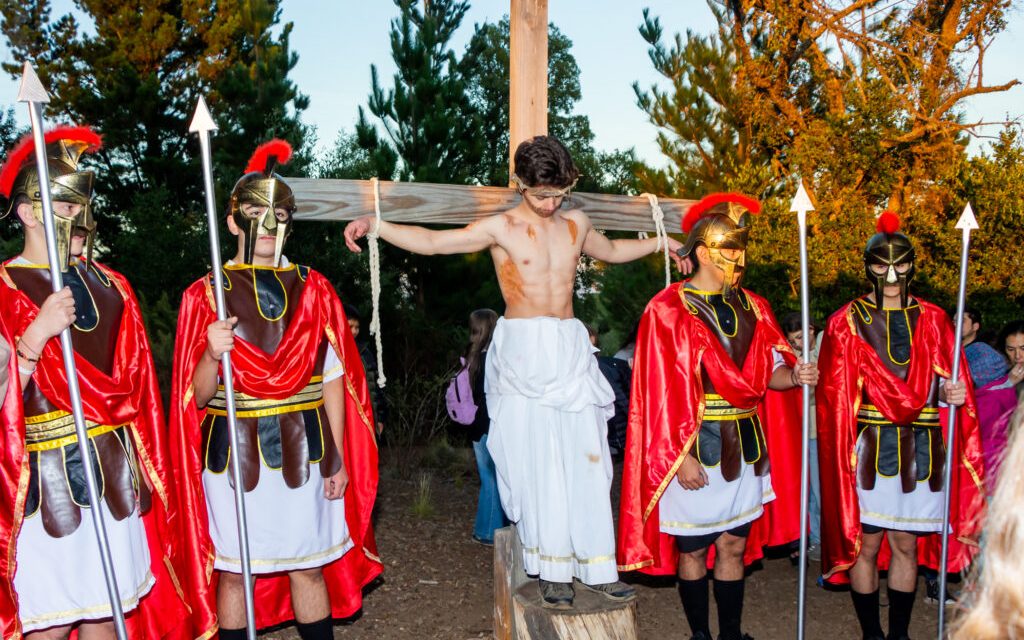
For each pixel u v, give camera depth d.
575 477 3.51
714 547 4.36
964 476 4.42
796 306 11.47
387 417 9.23
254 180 3.47
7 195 3.08
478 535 6.18
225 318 3.08
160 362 7.87
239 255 3.58
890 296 4.45
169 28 18.31
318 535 3.58
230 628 3.61
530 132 3.82
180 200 15.72
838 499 4.34
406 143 9.50
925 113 13.40
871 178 12.54
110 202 15.46
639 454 4.14
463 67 11.09
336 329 3.70
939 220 12.15
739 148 12.48
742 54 13.30
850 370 4.36
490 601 5.11
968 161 11.88
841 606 5.13
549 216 3.51
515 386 3.45
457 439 9.52
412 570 5.64
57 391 2.97
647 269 12.45
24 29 17.92
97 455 3.05
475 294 10.16
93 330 3.08
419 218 3.61
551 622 3.51
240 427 3.47
